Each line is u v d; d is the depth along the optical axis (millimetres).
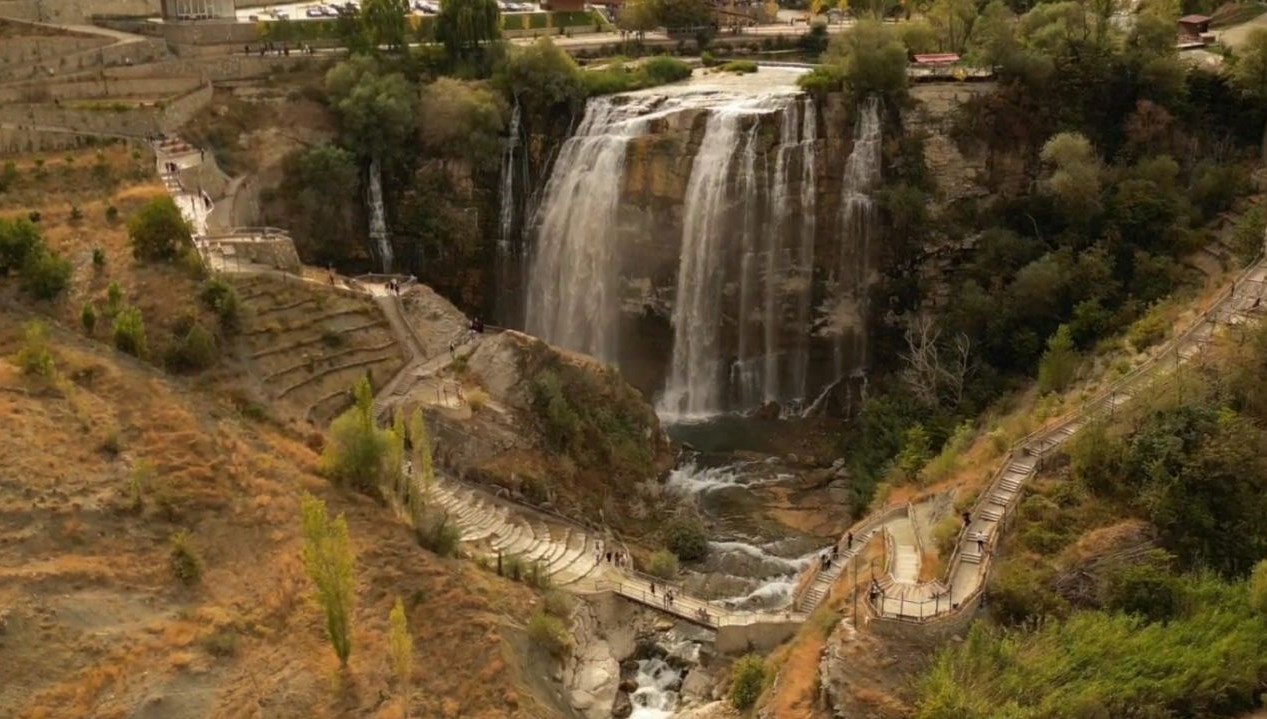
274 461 50656
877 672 39219
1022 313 72688
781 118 81188
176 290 59531
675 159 81938
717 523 64312
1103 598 41156
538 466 62000
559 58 89062
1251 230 65250
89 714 37094
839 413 81938
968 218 80875
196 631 40938
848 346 83188
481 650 42250
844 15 125438
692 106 82938
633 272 84812
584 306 86312
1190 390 48125
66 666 38375
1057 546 43625
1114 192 76500
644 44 108188
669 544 60562
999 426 58500
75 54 83875
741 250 82438
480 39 93312
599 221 84688
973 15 97500
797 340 83750
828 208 82188
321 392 60656
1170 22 83688
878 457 68375
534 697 41844
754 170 81125
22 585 40375
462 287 89188
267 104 85875
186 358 55969
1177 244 71625
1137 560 42562
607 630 50719
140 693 38156
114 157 72875
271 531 46375
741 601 53875
